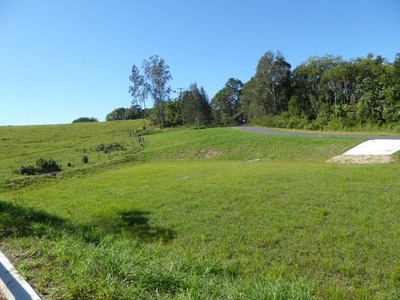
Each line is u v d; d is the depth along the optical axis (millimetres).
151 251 5820
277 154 26578
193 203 10750
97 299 3365
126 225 8781
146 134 59969
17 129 70375
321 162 20078
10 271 3928
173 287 3760
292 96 70125
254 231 7609
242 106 91312
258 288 3887
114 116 123875
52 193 16625
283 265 5680
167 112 77500
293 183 12500
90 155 39375
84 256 4484
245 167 19984
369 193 10000
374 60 61188
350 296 4566
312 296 4102
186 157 33125
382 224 7352
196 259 5145
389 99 44312
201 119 76062
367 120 44344
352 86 62906
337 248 6320
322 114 53938
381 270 5320
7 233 5922
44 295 3463
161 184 15719
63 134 64875
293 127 53656
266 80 75125
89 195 14695
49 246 5016
